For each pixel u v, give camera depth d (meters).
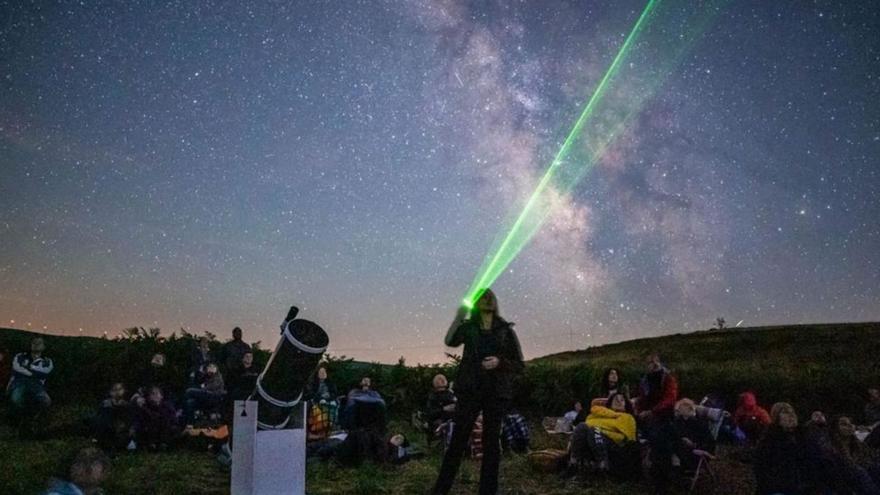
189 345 16.89
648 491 8.78
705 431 9.42
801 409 15.80
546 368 17.72
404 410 17.53
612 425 9.39
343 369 17.59
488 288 7.80
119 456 10.26
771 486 7.15
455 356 18.16
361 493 8.03
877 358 22.75
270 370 7.20
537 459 9.73
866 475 7.22
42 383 12.71
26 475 8.16
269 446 6.84
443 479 7.49
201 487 8.20
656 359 9.95
